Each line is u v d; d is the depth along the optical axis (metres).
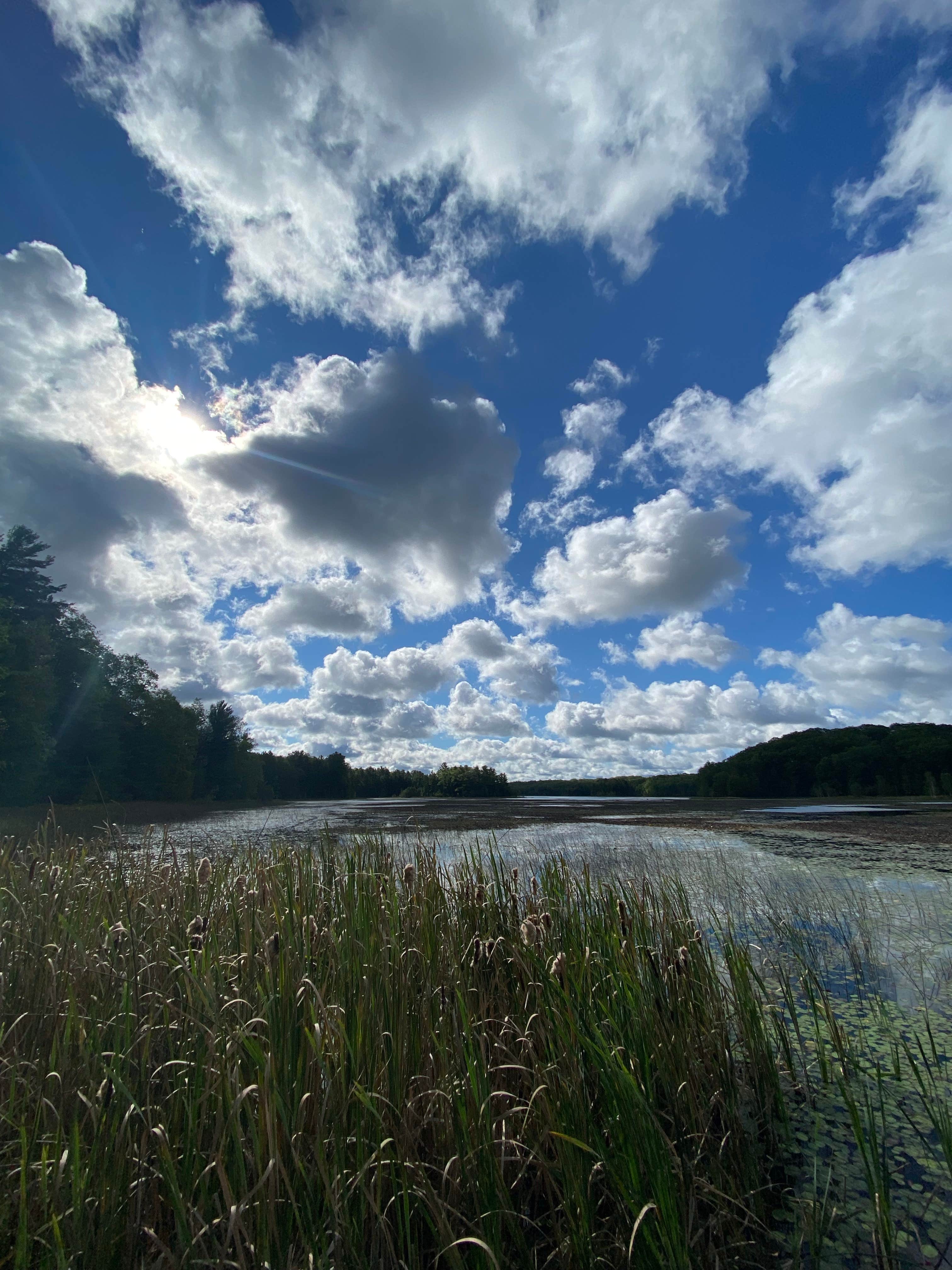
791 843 17.14
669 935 4.67
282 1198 2.24
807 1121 3.60
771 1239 2.70
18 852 5.43
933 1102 3.23
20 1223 1.85
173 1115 2.46
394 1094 2.66
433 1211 2.14
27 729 37.19
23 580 47.09
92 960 3.51
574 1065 2.80
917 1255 2.57
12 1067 2.52
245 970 3.20
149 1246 2.20
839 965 6.09
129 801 52.41
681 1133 3.01
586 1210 2.34
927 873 11.66
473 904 4.89
